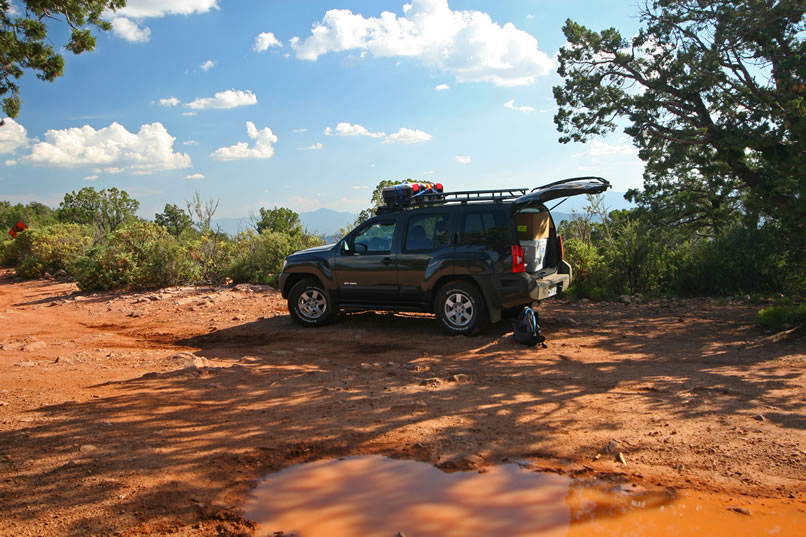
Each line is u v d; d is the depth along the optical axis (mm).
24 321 11516
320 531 2803
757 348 6945
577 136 20531
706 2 15773
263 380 5906
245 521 2914
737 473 3377
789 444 3787
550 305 11148
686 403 4777
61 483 3391
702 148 17531
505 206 7945
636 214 26188
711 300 11273
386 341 8141
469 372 6055
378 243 8891
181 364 6777
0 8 13203
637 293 12219
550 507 3000
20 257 27156
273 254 16984
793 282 11898
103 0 13961
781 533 2674
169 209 51812
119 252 17188
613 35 19609
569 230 15648
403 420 4480
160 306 12906
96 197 65938
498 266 7867
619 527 2770
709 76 16078
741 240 12367
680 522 2803
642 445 3854
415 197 8641
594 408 4715
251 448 3934
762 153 14531
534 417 4508
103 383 5926
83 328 10547
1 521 2941
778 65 14547
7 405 5117
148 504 3107
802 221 8984
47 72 13766
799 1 14328
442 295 8297
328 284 9211
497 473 3451
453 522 2867
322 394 5281
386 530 2801
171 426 4430
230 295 14008
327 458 3740
